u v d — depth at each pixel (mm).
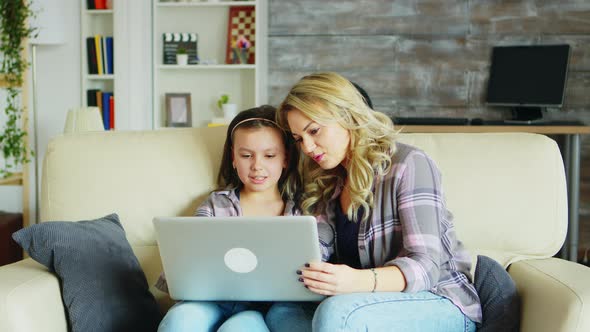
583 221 4262
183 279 1398
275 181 1698
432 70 4352
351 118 1507
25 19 3846
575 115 4270
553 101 4070
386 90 4387
